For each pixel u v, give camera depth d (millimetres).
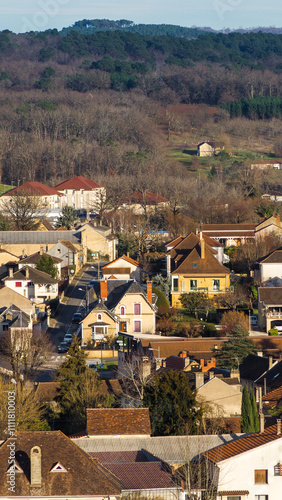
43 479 124688
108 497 124375
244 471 144625
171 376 184125
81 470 126625
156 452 156250
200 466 144750
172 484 138375
